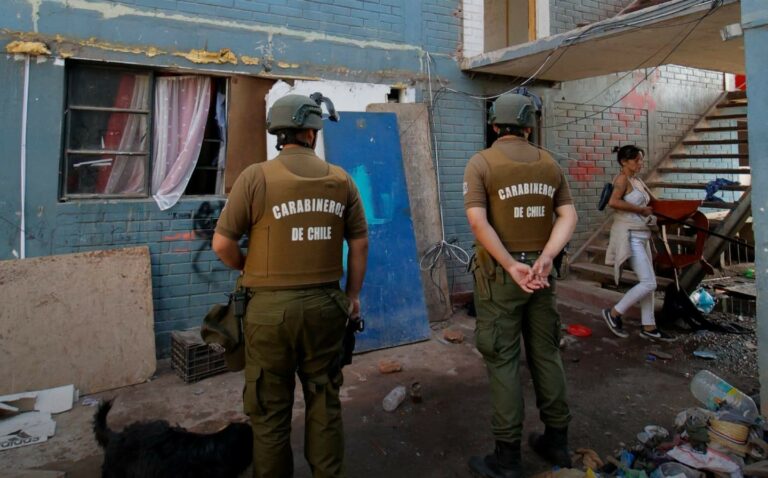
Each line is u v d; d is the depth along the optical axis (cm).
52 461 276
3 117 375
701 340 461
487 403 344
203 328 218
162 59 423
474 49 588
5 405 318
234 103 461
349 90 511
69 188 407
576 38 459
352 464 273
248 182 205
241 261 221
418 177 543
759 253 294
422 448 289
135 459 213
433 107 566
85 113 412
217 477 215
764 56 287
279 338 201
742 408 286
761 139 290
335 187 215
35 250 388
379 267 469
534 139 645
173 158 446
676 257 496
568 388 365
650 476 246
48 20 383
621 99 709
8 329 343
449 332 484
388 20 534
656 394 354
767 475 235
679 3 386
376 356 438
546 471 250
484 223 242
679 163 760
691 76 783
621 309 471
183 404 348
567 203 259
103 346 371
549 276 258
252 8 460
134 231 423
